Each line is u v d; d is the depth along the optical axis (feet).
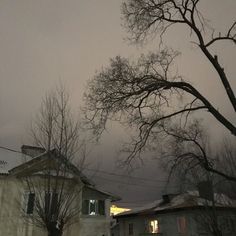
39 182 74.28
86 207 93.86
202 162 48.21
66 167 70.69
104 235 93.09
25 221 77.61
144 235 124.06
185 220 109.40
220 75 44.68
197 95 46.03
